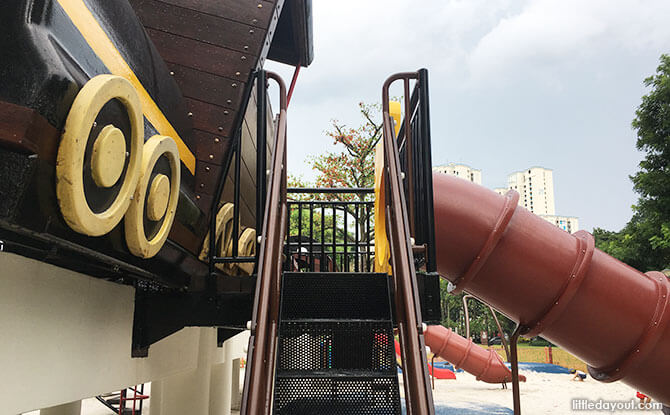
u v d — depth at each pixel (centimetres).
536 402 1336
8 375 180
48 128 145
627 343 508
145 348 329
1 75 137
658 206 2080
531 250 514
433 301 333
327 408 271
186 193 307
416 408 215
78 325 238
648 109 2084
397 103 441
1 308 176
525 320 536
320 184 1861
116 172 183
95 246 190
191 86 357
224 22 375
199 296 332
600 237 3722
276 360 287
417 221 381
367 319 316
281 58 664
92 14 193
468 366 1584
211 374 773
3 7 140
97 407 1102
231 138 351
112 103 182
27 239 181
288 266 549
